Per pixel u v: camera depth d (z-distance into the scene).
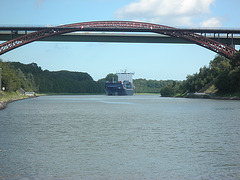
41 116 43.94
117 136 23.66
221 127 29.55
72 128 29.02
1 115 45.41
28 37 117.38
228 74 119.38
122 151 17.80
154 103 97.38
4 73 114.88
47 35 118.62
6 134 24.70
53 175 13.05
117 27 123.94
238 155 16.72
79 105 83.12
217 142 20.80
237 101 100.56
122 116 44.19
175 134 24.73
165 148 18.70
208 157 16.25
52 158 16.00
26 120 37.41
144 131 26.70
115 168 14.13
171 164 14.84
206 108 63.94
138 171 13.67
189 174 13.23
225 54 122.69
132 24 124.44
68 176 12.93
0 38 132.50
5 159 15.74
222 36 135.25
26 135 24.14
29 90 189.25
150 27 124.25
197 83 161.38
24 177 12.77
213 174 13.23
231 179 12.58
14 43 115.44
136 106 77.50
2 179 12.49
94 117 42.41
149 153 17.27
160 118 40.50
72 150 18.08
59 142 20.84
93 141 21.28
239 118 39.78
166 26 125.75
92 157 16.27
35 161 15.35
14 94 133.38
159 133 25.36
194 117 41.78
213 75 160.25
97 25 123.56
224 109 59.69
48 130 27.41
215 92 136.12
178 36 123.44
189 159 15.83
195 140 21.67
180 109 61.97
